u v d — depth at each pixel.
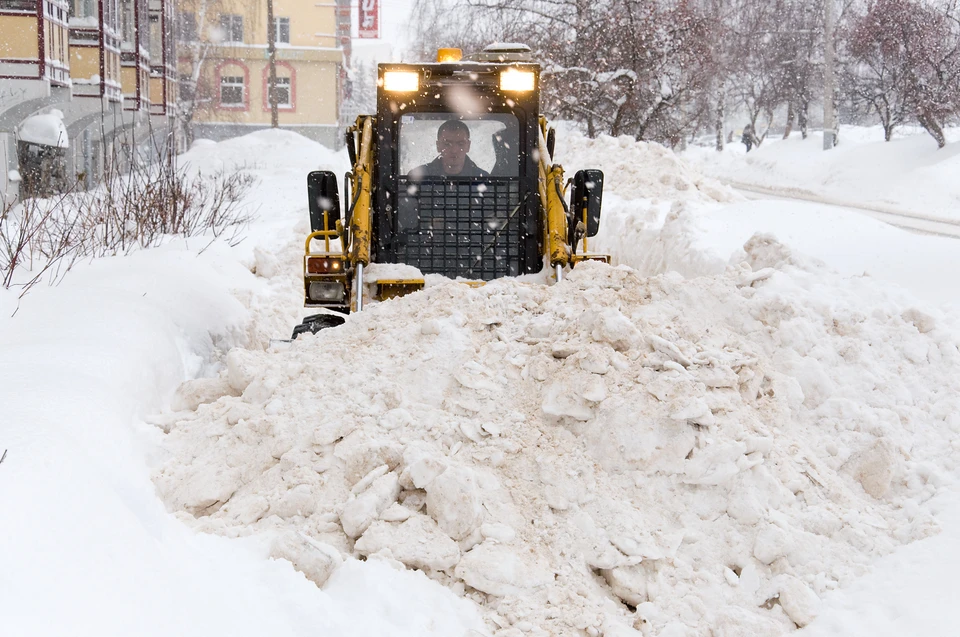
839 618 3.98
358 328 6.11
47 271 7.95
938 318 6.04
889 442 5.01
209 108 49.41
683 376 5.02
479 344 5.73
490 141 7.63
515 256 7.64
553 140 8.09
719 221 12.76
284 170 27.12
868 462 5.00
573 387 5.09
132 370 5.70
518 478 4.78
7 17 19.17
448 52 8.16
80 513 3.23
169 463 5.08
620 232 14.57
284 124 51.22
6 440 3.54
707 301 5.96
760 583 4.32
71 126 24.53
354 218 7.29
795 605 4.11
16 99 19.34
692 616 4.11
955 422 5.28
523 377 5.43
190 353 7.09
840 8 43.94
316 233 7.54
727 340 5.62
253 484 4.92
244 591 3.60
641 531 4.48
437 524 4.41
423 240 7.61
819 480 4.85
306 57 50.72
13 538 2.86
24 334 5.94
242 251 11.50
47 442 3.61
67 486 3.33
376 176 7.62
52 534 3.01
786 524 4.53
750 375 5.30
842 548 4.47
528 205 7.60
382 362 5.61
